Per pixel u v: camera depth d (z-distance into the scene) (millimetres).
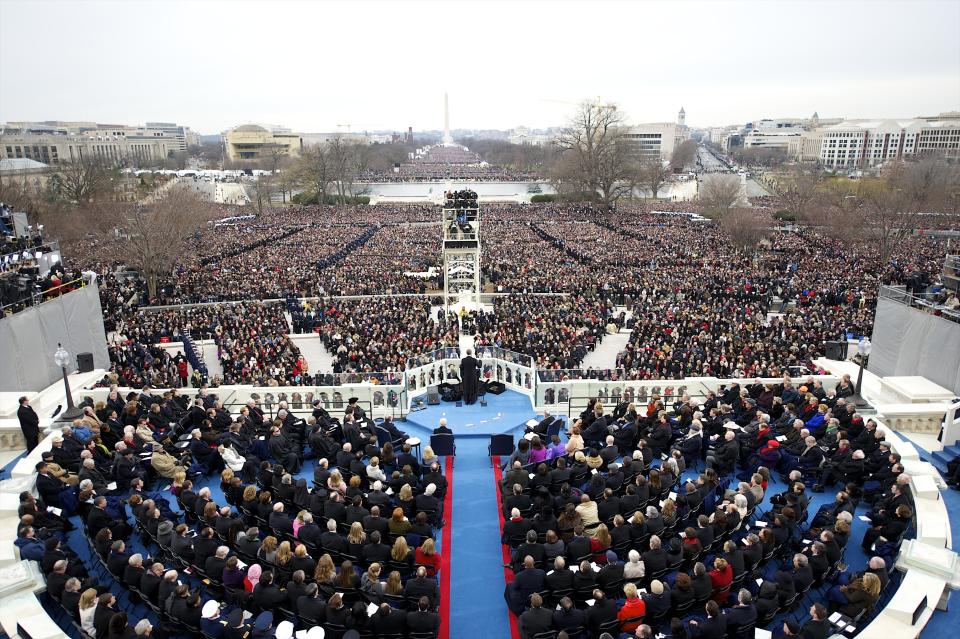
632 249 74875
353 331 41688
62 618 13484
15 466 20031
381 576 14008
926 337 25984
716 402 21062
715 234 89000
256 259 70125
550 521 14656
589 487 16125
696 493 15656
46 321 28234
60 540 15281
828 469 17750
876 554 14648
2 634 12391
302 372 33812
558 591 12891
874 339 29625
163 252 57625
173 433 20156
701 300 50281
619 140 129875
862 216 79750
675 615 12508
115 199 95125
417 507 15945
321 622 11984
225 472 16453
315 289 56688
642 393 24359
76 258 67375
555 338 37438
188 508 15820
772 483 18484
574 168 130125
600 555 13836
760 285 54375
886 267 60531
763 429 18688
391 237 87938
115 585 14477
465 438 21688
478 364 24531
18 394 24688
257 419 21453
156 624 13031
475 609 13820
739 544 14773
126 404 22000
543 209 123500
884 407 23156
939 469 20359
